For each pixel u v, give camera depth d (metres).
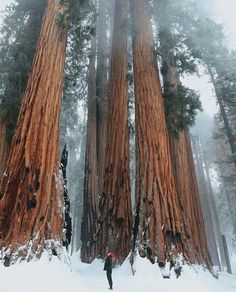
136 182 11.80
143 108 12.73
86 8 13.55
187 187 15.50
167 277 9.59
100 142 19.39
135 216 11.18
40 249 8.14
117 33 17.25
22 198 8.55
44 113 9.76
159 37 15.09
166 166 11.62
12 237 8.08
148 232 10.46
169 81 15.83
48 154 9.38
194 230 14.42
